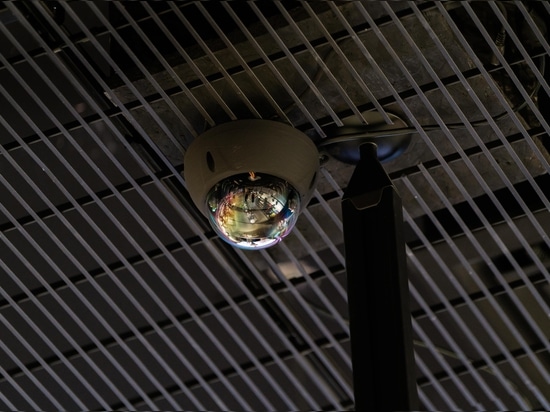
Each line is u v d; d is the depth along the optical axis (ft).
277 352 14.71
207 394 15.67
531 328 14.76
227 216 10.96
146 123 12.03
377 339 9.23
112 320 14.90
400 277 9.55
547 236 13.26
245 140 10.92
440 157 12.26
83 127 12.22
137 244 13.41
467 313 14.80
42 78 11.94
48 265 14.34
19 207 13.79
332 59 11.33
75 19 11.13
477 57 11.44
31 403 15.14
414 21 11.01
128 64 11.62
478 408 14.73
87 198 12.92
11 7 11.23
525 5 11.66
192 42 11.44
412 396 8.89
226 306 14.12
